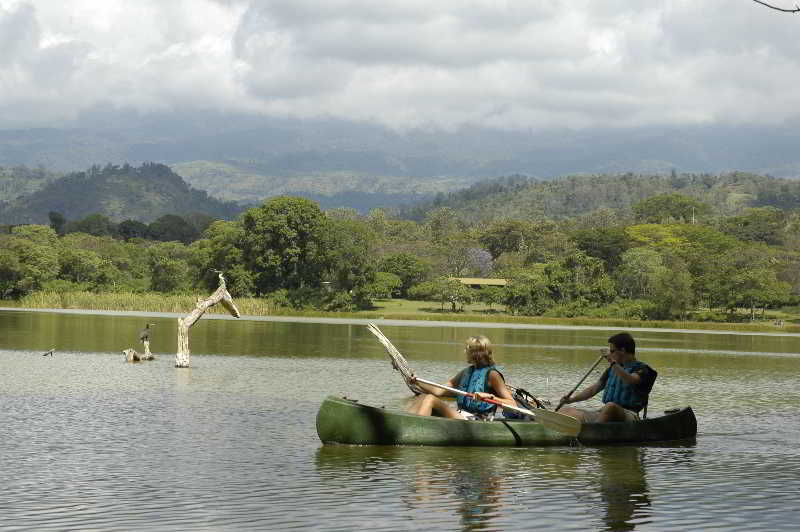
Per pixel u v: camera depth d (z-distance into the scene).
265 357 43.84
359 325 93.50
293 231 140.75
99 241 185.88
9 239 173.25
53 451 17.58
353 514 12.96
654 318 126.25
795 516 13.09
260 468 16.20
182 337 37.06
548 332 86.31
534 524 12.52
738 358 53.12
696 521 12.77
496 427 18.59
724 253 160.88
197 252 149.38
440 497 14.11
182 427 20.73
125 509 13.12
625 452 18.41
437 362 43.66
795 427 22.62
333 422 18.42
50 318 86.69
